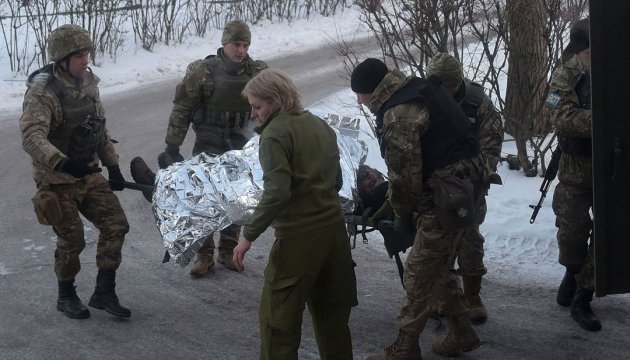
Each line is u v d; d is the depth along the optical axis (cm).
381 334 480
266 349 377
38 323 491
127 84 1333
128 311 491
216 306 522
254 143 488
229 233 586
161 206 464
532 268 583
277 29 1808
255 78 374
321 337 396
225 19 1784
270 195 354
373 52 1376
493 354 452
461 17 783
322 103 1136
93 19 1423
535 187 727
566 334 475
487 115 471
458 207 402
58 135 466
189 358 450
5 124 1048
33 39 1412
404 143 399
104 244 489
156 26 1528
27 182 805
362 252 627
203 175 466
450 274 430
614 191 342
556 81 459
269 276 375
